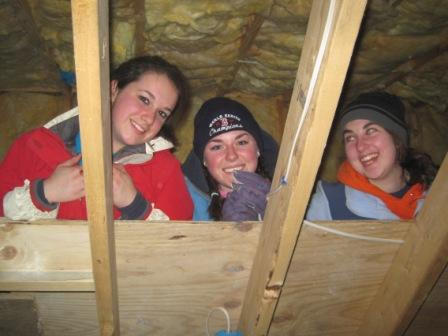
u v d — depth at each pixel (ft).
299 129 2.74
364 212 4.63
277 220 3.20
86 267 3.37
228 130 4.65
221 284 3.95
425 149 9.05
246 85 8.25
